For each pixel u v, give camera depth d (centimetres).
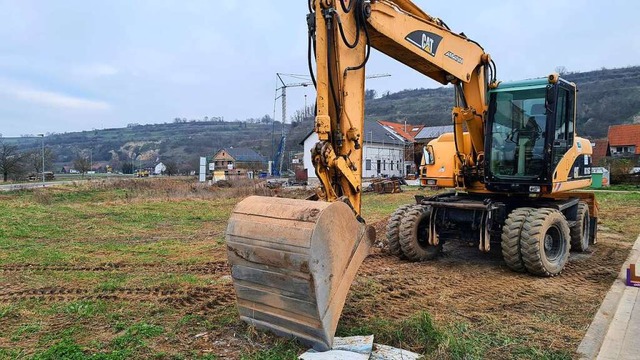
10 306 490
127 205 1595
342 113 440
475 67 691
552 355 382
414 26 560
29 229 1036
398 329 411
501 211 698
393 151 4909
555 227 675
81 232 1029
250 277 384
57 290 557
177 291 548
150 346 383
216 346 383
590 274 669
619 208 1579
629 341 409
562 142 711
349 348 364
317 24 426
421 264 712
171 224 1179
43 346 388
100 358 359
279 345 373
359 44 464
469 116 706
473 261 734
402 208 768
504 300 535
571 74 8256
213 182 3055
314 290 347
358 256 397
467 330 431
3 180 3903
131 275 632
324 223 355
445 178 772
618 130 4897
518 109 702
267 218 372
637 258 779
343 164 430
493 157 719
